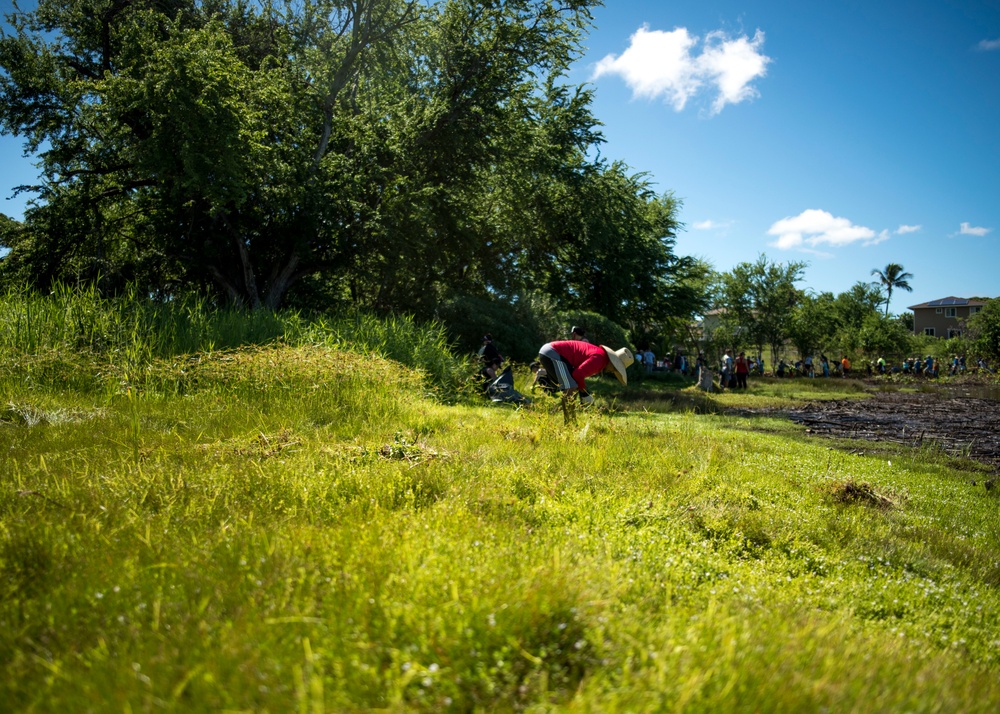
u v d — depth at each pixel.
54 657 2.26
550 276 40.78
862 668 2.40
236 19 28.77
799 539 5.28
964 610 4.12
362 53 27.98
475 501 4.85
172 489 4.47
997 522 7.30
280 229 23.14
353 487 4.93
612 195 37.16
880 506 7.25
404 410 9.66
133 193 25.50
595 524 4.60
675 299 45.91
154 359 10.19
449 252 30.89
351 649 2.29
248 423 7.66
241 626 2.40
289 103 24.81
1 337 10.30
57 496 4.25
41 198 24.83
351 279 27.52
